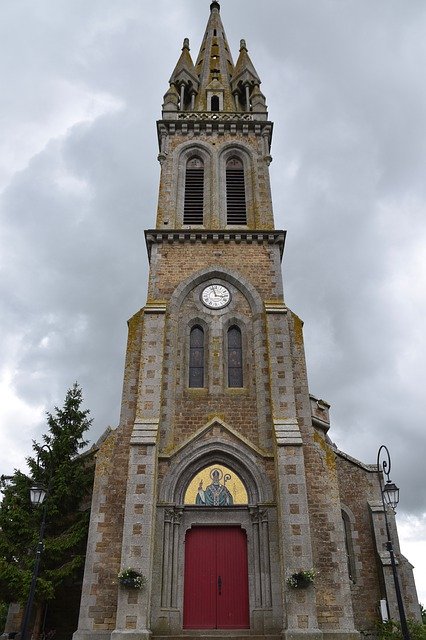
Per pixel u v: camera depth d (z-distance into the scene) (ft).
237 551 58.49
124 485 59.67
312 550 55.98
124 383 65.98
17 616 60.29
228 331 72.38
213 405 65.57
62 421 71.00
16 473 65.31
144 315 69.56
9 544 59.77
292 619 50.29
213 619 55.26
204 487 60.59
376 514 73.97
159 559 55.72
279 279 74.43
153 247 77.05
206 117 94.63
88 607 53.06
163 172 86.89
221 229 79.36
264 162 88.48
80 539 60.70
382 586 69.21
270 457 61.00
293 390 63.93
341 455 79.10
